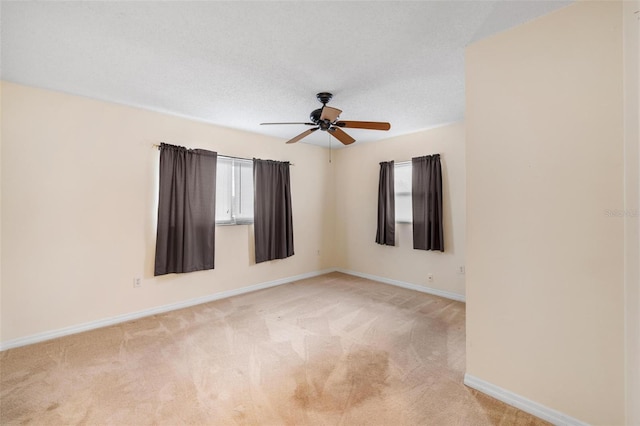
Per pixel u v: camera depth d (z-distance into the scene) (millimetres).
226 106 3221
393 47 2064
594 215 1550
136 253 3318
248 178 4316
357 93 2873
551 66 1672
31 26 1808
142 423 1707
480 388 1983
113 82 2627
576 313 1615
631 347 1442
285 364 2334
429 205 4113
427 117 3631
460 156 3881
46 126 2785
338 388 2029
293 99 3012
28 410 1810
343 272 5473
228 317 3326
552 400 1700
